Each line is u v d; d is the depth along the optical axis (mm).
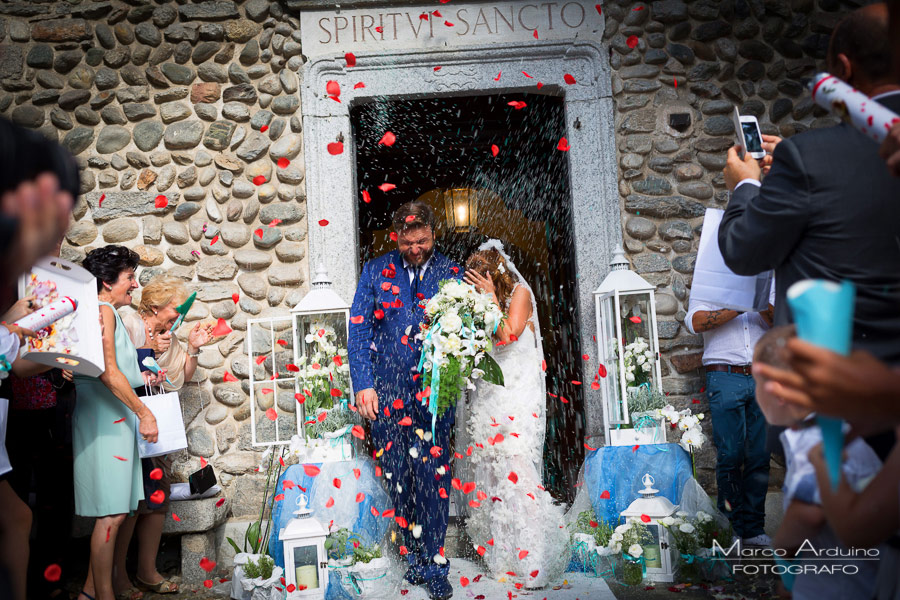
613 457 3451
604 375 3633
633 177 4215
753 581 3080
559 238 4820
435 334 3092
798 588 1333
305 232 4172
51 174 816
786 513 1290
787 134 4254
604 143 4207
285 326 4105
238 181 4180
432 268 3553
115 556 3270
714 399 3590
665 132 4254
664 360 4129
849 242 1497
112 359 2826
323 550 3043
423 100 4730
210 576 3604
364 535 3258
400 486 3367
